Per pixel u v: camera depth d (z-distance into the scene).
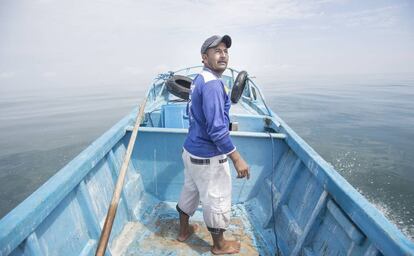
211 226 2.00
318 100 35.78
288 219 2.38
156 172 3.01
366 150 13.99
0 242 1.16
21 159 15.05
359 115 24.12
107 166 2.55
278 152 2.97
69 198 1.90
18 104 48.47
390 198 8.80
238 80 4.32
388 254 1.26
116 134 2.69
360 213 1.51
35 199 1.50
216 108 1.61
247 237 2.45
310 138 16.36
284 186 2.63
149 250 2.25
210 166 1.84
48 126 24.14
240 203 3.01
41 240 1.54
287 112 25.78
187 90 4.23
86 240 1.98
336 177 1.88
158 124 3.78
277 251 2.29
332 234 1.85
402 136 16.69
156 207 2.88
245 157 2.95
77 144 17.62
